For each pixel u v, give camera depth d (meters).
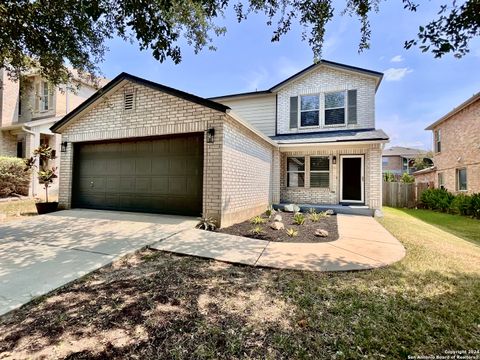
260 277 3.40
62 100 13.87
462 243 5.69
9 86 13.95
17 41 4.88
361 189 10.52
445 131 14.93
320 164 11.21
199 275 3.47
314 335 2.15
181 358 1.90
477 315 2.43
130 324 2.32
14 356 1.92
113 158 7.96
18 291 2.93
